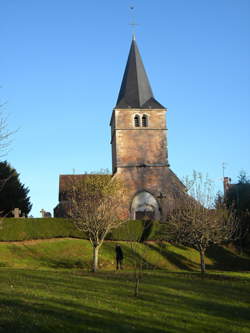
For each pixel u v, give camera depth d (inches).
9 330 389.1
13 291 561.0
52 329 401.1
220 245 1528.1
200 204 1233.4
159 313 497.7
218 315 519.2
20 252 1295.5
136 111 1895.9
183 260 1364.4
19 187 2096.5
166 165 1856.5
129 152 1861.5
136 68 1991.9
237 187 1722.4
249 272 1127.6
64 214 1828.2
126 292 612.1
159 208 1795.0
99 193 1417.3
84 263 1250.0
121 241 1441.9
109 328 419.2
